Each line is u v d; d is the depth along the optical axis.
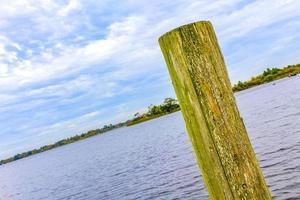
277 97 72.25
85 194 27.72
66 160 109.75
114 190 24.72
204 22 2.23
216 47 2.25
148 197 18.08
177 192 17.02
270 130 28.86
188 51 2.17
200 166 2.29
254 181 2.17
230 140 2.16
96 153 92.06
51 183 50.69
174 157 33.19
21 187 60.94
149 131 111.31
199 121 2.19
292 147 18.94
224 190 2.16
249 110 59.62
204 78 2.16
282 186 12.45
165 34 2.24
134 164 38.78
